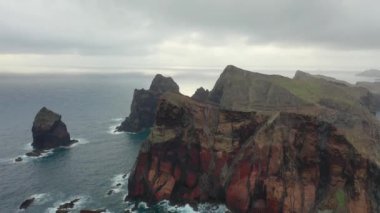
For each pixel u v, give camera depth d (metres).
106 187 102.75
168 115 97.62
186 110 99.12
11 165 123.00
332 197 81.25
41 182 107.06
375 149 87.69
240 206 86.62
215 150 95.06
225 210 87.69
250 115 97.56
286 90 124.12
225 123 98.12
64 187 103.12
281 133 89.94
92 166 121.44
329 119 100.56
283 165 86.88
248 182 87.88
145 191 93.94
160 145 95.38
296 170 86.31
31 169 118.75
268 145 89.25
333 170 84.31
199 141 95.00
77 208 89.00
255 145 90.12
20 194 98.56
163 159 95.56
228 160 93.69
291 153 87.56
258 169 88.12
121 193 98.19
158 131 97.25
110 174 113.56
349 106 118.94
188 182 93.56
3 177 111.38
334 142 85.19
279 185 83.62
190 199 91.56
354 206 78.81
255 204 85.62
